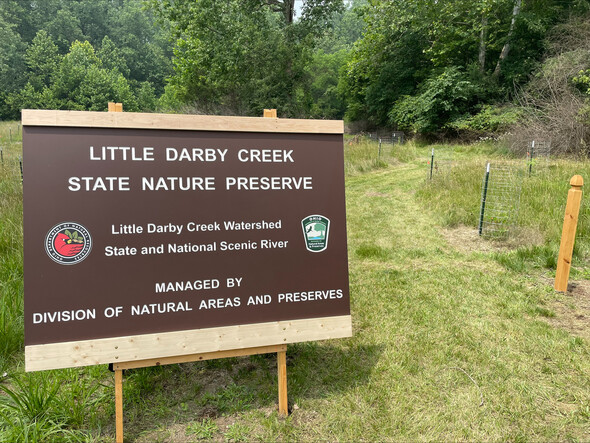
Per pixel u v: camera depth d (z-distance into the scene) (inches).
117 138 104.7
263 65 1026.1
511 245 249.8
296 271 116.2
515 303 175.5
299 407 116.5
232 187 112.1
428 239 271.4
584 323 158.2
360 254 242.7
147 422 110.8
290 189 116.5
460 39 966.4
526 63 862.5
